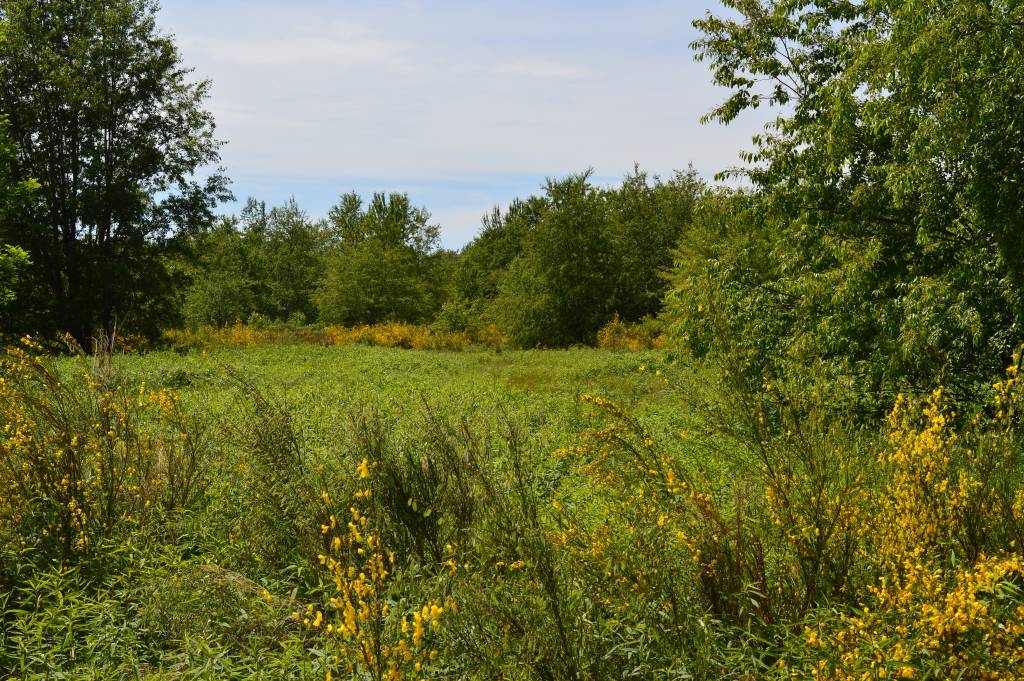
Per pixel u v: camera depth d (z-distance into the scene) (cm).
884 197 991
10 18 2708
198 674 347
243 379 559
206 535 521
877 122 943
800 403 416
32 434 530
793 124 1195
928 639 286
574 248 3756
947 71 838
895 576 330
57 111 2780
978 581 295
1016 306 826
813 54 1246
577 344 3650
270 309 6059
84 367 603
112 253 2917
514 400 1362
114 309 2912
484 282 5547
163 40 3030
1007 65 797
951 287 891
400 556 441
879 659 284
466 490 462
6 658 381
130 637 391
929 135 862
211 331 3850
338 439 561
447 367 2238
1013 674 279
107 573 475
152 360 2039
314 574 445
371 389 1537
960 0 810
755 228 1203
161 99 3030
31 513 503
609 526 402
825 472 372
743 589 348
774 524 380
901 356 850
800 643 325
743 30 1251
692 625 337
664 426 938
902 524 363
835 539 372
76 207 2762
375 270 4941
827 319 980
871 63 957
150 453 588
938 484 371
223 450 595
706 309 448
